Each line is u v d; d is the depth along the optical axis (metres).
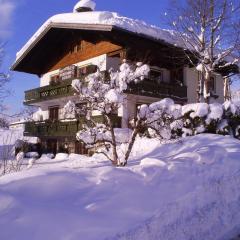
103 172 5.43
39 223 3.65
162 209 4.79
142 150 11.16
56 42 22.66
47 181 4.69
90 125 10.33
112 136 8.73
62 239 3.51
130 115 17.91
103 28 16.52
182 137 10.65
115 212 4.31
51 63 24.41
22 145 16.27
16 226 3.55
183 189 5.57
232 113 11.69
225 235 5.20
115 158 8.60
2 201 3.97
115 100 8.11
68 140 20.00
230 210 5.82
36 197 4.27
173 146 9.64
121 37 16.86
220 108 11.61
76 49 21.80
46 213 3.84
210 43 16.48
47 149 22.66
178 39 18.03
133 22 17.42
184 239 4.69
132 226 4.15
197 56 17.80
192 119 11.79
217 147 7.98
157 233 4.39
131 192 4.91
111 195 4.68
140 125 8.55
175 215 4.91
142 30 17.08
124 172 5.59
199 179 6.07
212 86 23.22
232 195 6.24
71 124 19.30
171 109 8.75
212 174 6.45
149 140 11.97
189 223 4.96
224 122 11.51
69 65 21.83
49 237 3.49
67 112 9.23
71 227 3.71
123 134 12.98
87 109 9.05
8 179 4.69
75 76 20.62
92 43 20.30
